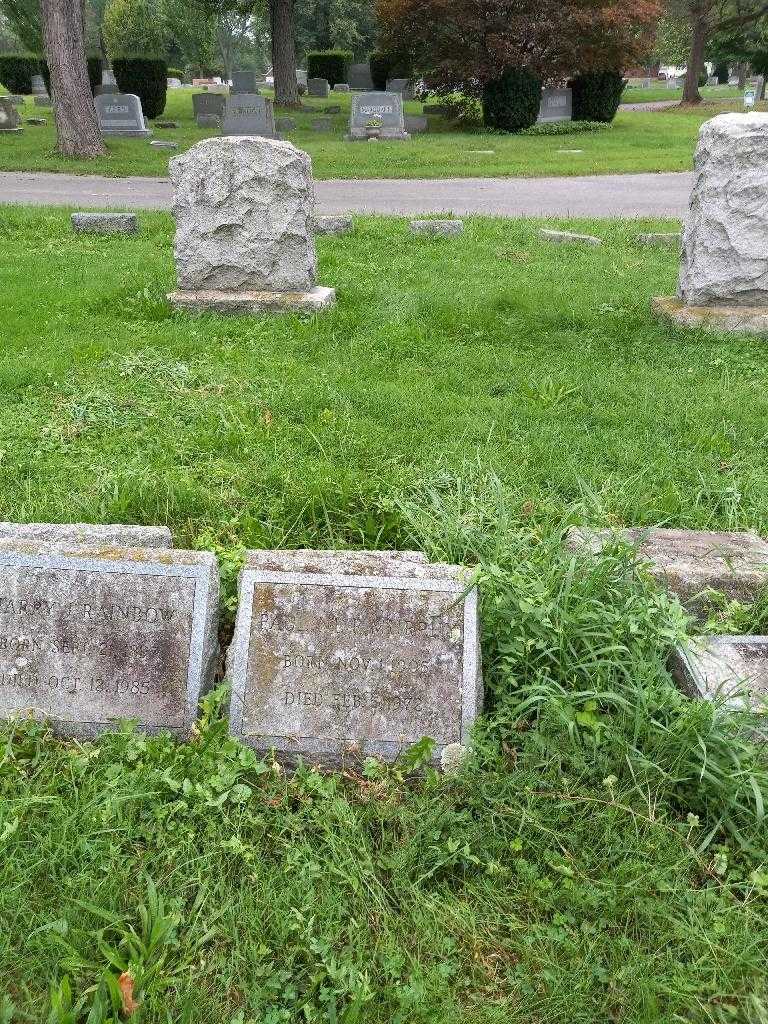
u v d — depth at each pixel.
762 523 4.67
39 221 13.61
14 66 42.09
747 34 41.91
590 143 25.91
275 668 3.25
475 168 21.17
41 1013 2.36
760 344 7.82
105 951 2.45
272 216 8.55
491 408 6.09
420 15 27.97
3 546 3.40
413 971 2.50
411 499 4.65
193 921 2.62
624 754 3.10
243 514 4.58
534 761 3.12
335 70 46.06
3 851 2.74
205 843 2.85
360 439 5.44
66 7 21.03
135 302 8.68
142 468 5.06
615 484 4.97
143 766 3.05
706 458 5.37
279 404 6.04
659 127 30.86
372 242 12.49
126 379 6.52
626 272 10.59
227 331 7.92
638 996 2.46
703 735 3.09
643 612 3.54
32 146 23.91
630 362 7.30
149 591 3.32
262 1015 2.41
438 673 3.25
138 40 54.88
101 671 3.29
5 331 7.80
